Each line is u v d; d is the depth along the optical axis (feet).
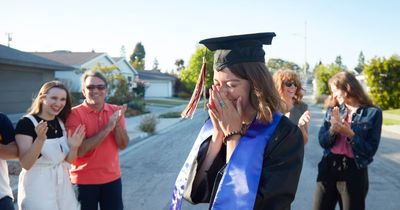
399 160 29.91
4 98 60.85
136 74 151.94
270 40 5.98
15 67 62.59
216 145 6.21
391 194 20.22
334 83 11.08
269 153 5.28
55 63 71.00
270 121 5.43
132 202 19.35
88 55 115.03
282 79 11.60
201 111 95.35
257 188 5.11
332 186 10.99
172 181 23.66
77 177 11.86
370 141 10.53
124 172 26.40
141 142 42.14
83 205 11.78
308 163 28.50
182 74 201.26
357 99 10.87
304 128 10.46
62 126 11.16
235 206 5.07
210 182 6.15
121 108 12.07
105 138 11.96
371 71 92.94
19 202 10.44
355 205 10.58
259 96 5.48
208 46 5.93
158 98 178.40
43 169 10.32
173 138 45.27
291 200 5.26
